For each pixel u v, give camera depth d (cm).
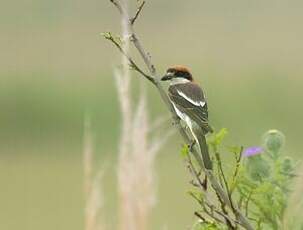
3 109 2194
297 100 2173
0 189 1633
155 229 1191
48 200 1540
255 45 2703
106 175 1476
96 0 2964
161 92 566
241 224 534
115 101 2088
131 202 785
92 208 782
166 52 2638
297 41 2733
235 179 532
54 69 2438
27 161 1891
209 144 535
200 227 545
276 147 575
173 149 1603
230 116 2052
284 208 547
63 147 2006
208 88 2250
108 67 2389
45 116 2198
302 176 555
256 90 2231
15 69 2458
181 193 1389
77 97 2200
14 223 1427
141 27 2897
